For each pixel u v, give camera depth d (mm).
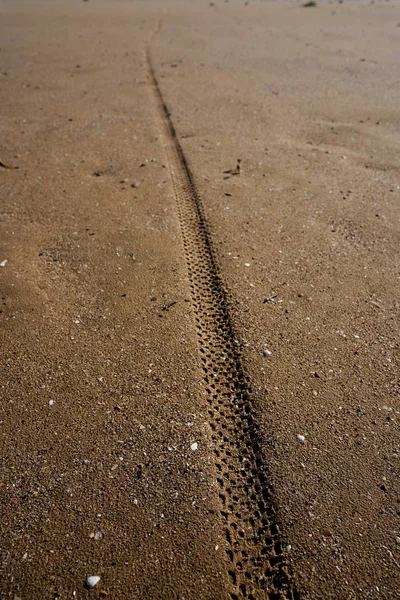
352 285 600
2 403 455
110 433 429
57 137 1043
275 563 352
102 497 384
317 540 358
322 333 530
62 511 375
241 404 459
